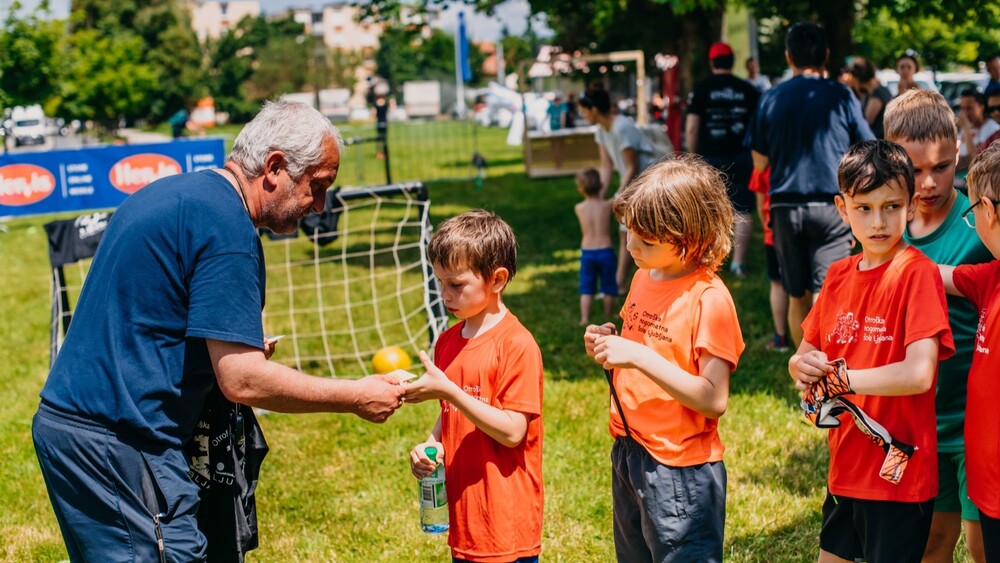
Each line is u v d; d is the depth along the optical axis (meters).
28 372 7.45
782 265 5.79
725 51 8.05
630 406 2.84
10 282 11.61
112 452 2.62
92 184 11.93
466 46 37.66
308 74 86.94
